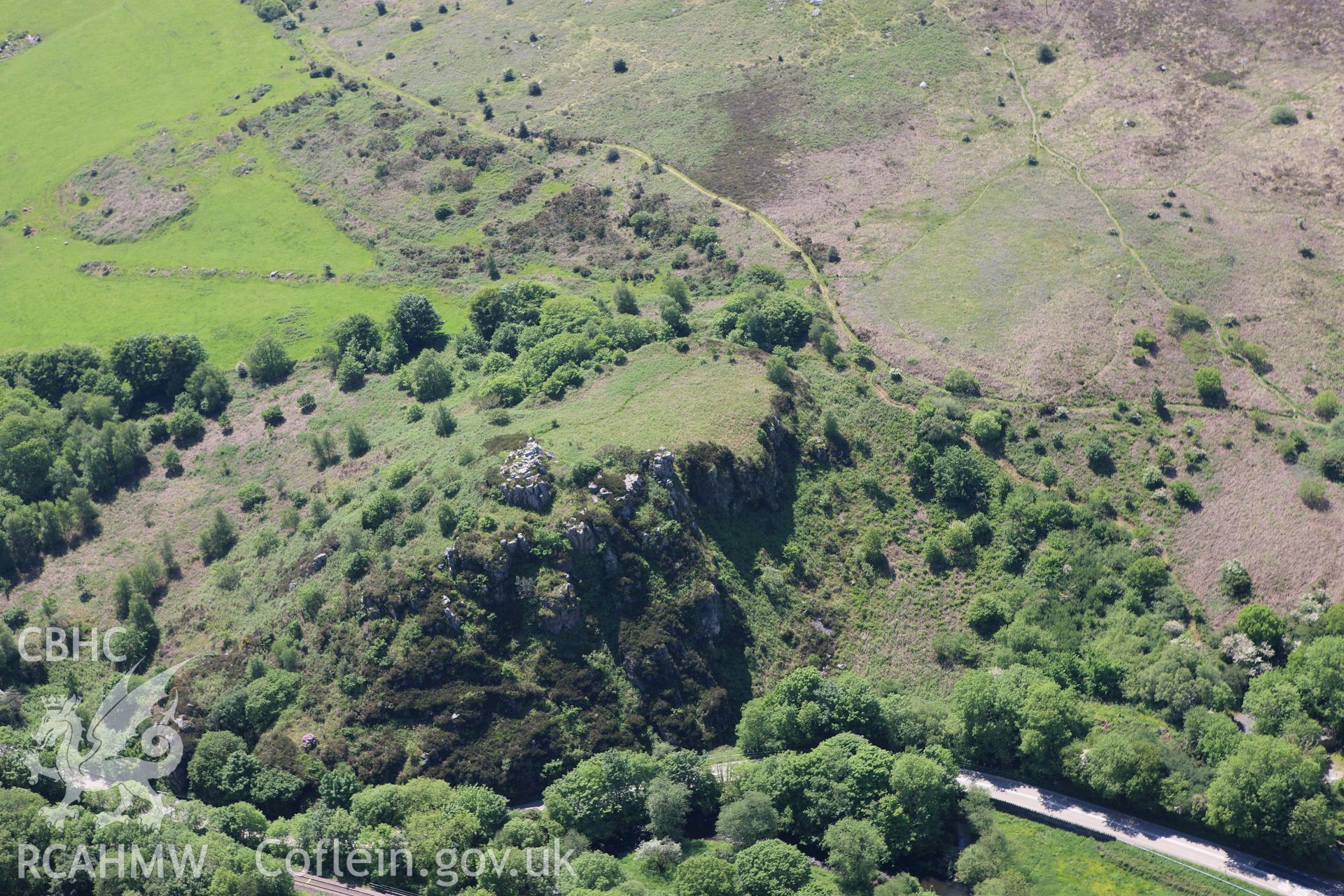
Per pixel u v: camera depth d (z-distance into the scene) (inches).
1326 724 6013.8
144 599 7165.4
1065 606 6899.6
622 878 5398.6
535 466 6840.6
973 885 5457.7
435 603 6407.5
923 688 6648.6
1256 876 5457.7
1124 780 5733.3
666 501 6835.6
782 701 6279.5
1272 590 6835.6
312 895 5442.9
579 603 6461.6
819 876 5423.2
